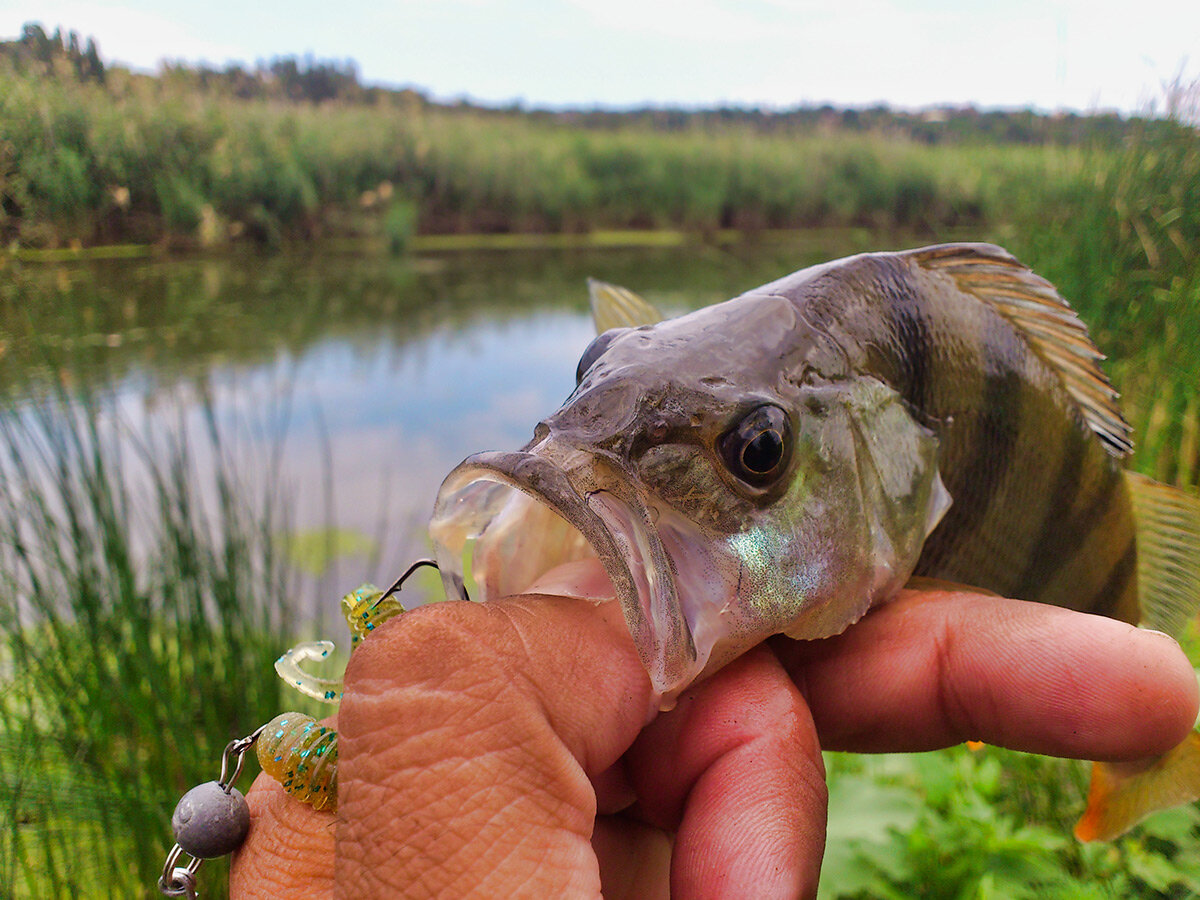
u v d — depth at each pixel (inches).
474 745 3.0
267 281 45.6
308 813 3.8
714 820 3.6
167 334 31.5
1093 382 6.0
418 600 17.7
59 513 14.3
